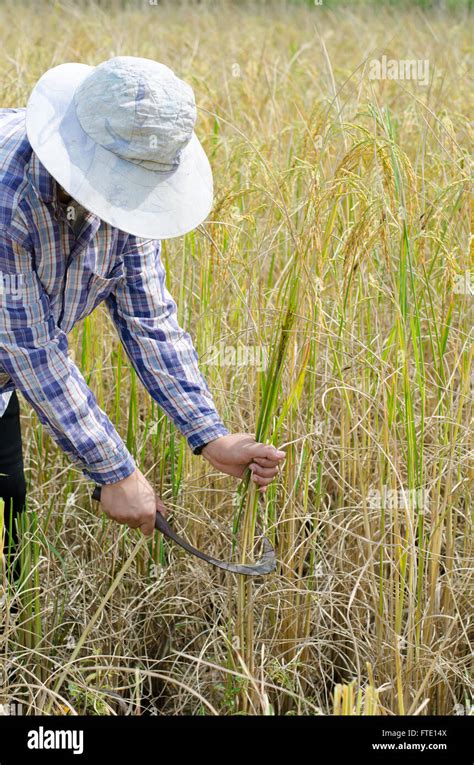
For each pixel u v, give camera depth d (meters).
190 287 2.59
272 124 3.13
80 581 2.33
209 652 2.23
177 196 1.54
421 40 4.50
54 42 4.29
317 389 2.33
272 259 2.51
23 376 1.69
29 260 1.63
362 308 2.35
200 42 4.73
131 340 1.92
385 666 2.01
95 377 2.52
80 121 1.48
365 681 2.10
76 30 4.57
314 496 2.30
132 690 2.23
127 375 2.73
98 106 1.46
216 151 2.96
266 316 2.31
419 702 1.98
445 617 1.97
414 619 1.97
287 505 2.11
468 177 2.04
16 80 3.19
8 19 5.23
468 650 2.16
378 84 3.33
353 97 3.08
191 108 1.50
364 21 5.27
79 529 2.51
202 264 2.31
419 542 1.95
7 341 1.66
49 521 2.40
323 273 2.11
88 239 1.69
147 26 5.13
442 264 2.37
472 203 2.08
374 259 2.27
